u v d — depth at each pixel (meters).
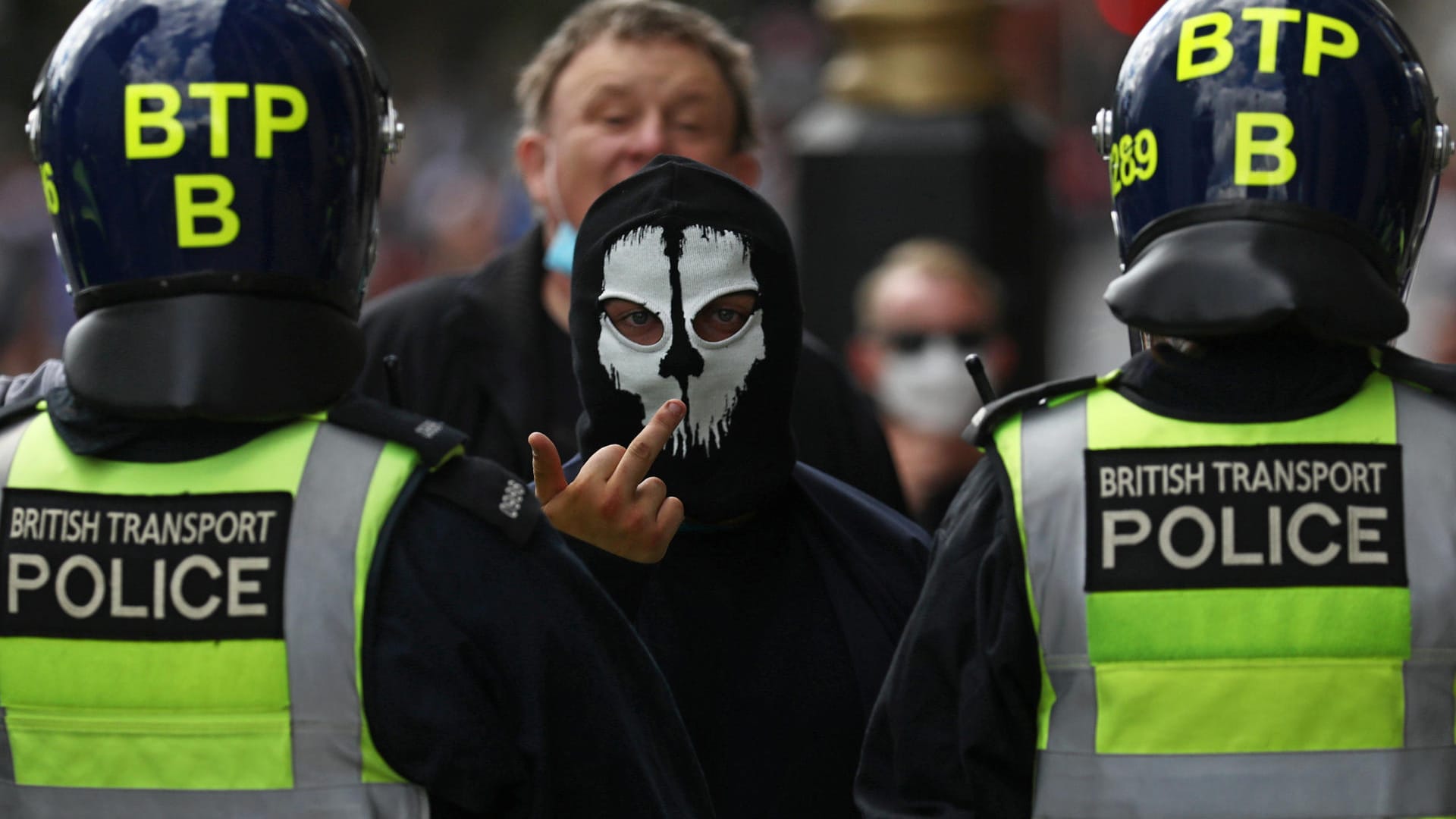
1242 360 8.30
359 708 7.65
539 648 7.91
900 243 24.39
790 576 10.48
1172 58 8.47
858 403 14.03
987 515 8.38
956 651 8.33
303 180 7.87
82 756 7.77
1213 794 7.96
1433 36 77.38
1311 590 8.02
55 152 7.90
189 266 7.75
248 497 7.76
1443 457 8.15
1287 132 8.22
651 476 10.17
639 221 10.02
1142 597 8.06
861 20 24.80
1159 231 8.44
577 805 8.05
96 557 7.80
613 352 10.11
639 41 14.48
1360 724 7.97
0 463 8.05
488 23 89.31
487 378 14.34
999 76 24.94
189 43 7.82
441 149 79.88
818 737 10.09
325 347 7.87
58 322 35.22
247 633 7.65
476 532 7.94
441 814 7.90
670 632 10.23
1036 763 8.22
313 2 8.18
